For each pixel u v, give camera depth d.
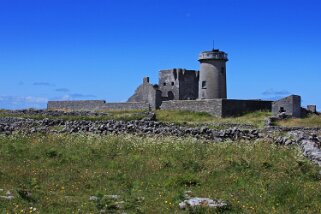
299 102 55.09
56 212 12.94
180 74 81.88
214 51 70.50
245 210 13.38
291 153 22.80
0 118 39.41
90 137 26.91
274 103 54.84
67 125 31.70
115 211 13.21
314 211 13.42
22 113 49.81
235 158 20.83
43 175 18.12
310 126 43.62
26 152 23.22
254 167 19.44
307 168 18.73
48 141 26.58
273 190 15.39
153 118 47.25
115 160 21.44
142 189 16.25
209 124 41.53
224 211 13.27
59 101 78.25
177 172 19.11
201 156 22.12
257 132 29.11
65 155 22.44
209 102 56.28
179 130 29.69
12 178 17.28
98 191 15.52
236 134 28.95
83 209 13.30
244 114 56.25
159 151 23.50
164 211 13.25
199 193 15.56
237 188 16.30
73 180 17.41
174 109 60.25
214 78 70.31
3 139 27.38
